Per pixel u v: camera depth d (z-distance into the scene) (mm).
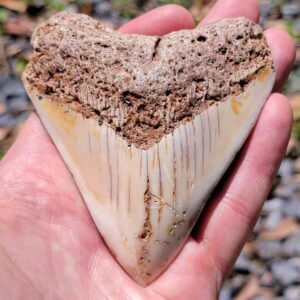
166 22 165
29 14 273
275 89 153
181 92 135
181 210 132
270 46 151
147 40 140
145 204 131
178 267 136
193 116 135
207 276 137
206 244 140
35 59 143
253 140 141
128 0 279
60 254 132
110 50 138
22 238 130
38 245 131
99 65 137
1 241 127
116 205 133
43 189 138
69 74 139
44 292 126
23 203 135
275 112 140
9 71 253
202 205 135
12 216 132
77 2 278
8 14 271
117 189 133
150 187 132
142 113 134
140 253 131
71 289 130
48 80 141
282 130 141
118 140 134
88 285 131
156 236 131
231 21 145
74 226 136
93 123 136
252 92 140
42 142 145
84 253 134
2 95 245
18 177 140
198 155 134
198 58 138
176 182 132
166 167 132
